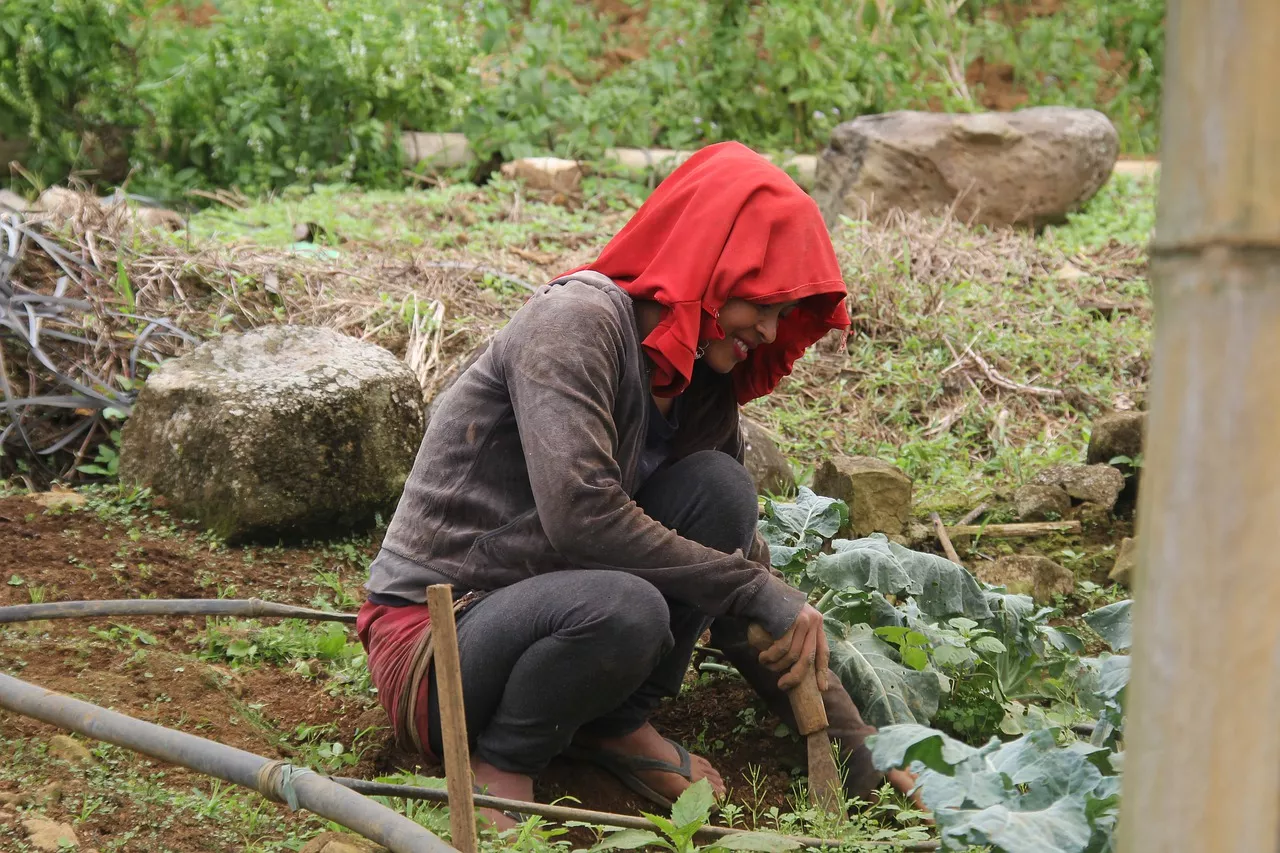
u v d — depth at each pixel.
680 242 4.16
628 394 4.23
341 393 6.60
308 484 6.48
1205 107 1.77
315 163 13.73
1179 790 1.91
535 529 4.26
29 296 7.54
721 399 4.83
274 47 13.80
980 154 12.80
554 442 3.99
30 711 3.63
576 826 4.43
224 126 13.56
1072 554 6.88
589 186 13.50
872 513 6.77
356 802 3.22
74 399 7.14
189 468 6.52
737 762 5.01
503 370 4.21
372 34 13.95
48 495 6.55
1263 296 1.77
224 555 6.32
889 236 10.91
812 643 4.26
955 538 6.92
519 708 4.16
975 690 4.96
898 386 9.13
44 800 3.85
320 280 8.91
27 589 5.62
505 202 12.76
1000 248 11.59
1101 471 7.37
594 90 15.01
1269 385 1.79
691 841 3.97
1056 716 4.99
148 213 10.67
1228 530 1.83
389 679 4.33
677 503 4.58
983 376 9.30
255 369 6.71
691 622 4.53
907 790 4.48
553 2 15.66
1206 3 1.76
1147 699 1.93
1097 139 13.04
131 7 13.57
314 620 5.44
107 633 5.28
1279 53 1.73
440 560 4.35
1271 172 1.75
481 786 4.21
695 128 15.12
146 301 8.02
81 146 13.32
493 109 14.36
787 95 15.39
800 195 4.21
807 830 4.37
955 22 16.64
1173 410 1.85
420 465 4.46
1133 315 10.51
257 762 3.37
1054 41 17.12
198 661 5.18
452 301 8.93
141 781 4.12
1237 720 1.87
